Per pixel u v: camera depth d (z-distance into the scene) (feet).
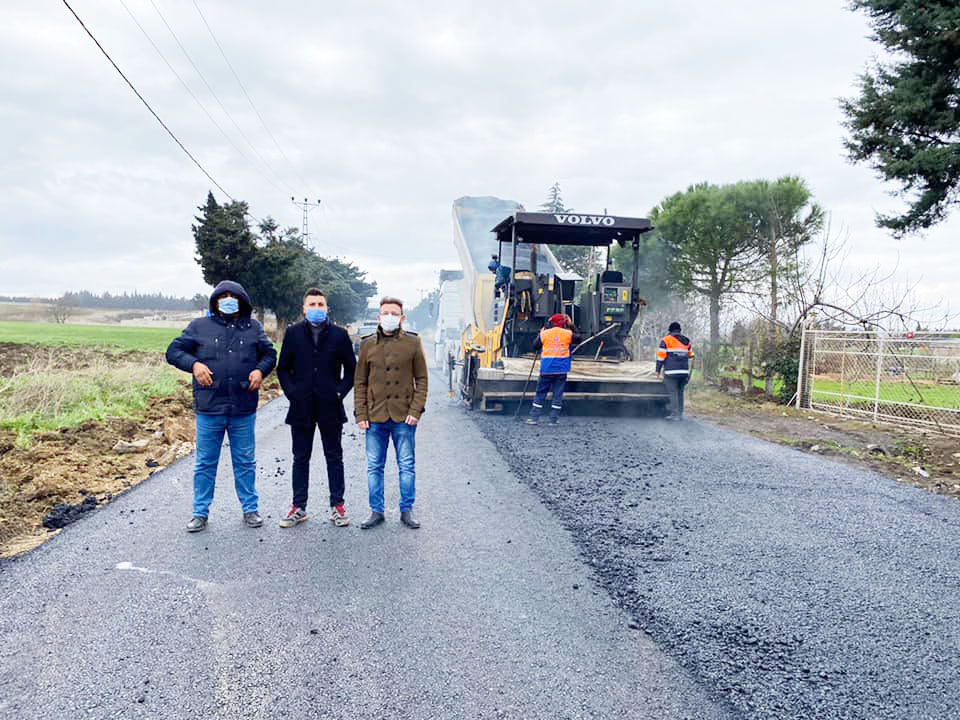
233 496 18.56
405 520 15.84
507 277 37.22
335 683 8.87
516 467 22.25
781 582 12.79
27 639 9.96
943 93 33.55
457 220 52.85
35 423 25.40
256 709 8.24
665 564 13.62
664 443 27.32
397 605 11.37
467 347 39.75
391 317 15.58
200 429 15.24
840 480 21.43
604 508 17.57
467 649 9.86
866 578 13.07
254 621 10.67
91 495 17.92
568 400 35.58
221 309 15.37
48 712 8.13
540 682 8.99
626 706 8.45
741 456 24.89
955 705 8.66
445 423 32.01
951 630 10.85
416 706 8.36
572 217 34.47
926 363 34.78
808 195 48.96
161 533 15.02
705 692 8.84
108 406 30.22
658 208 58.44
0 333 87.97
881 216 36.73
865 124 35.83
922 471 22.97
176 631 10.28
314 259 127.65
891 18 34.32
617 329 36.50
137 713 8.13
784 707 8.52
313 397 15.64
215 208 120.37
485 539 14.94
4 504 16.31
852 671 9.49
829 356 40.81
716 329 54.54
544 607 11.41
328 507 17.54
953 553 14.62
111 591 11.76
